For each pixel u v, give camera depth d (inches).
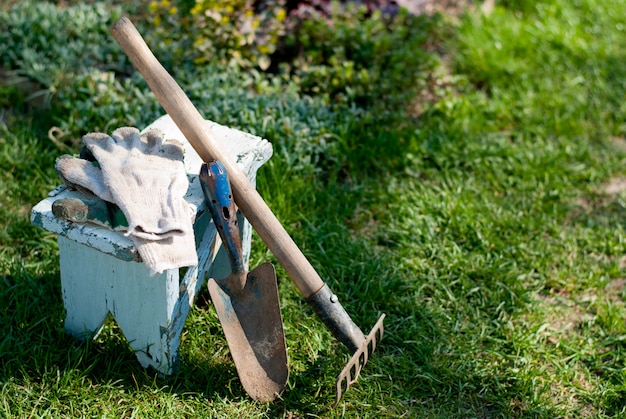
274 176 81.0
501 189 87.0
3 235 77.1
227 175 64.7
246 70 92.7
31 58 89.4
